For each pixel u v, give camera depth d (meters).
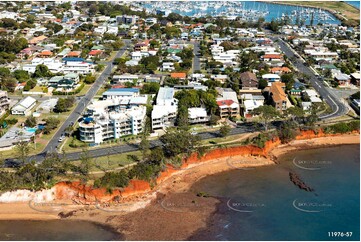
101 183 171.62
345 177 191.00
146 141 197.88
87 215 162.88
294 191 179.25
